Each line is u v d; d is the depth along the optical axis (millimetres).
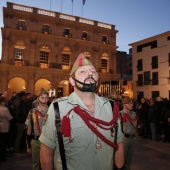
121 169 1647
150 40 28344
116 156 1648
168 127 9055
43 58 27359
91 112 1579
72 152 1438
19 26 26031
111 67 31594
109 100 1772
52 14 28094
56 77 27500
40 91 4352
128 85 31922
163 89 25875
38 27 27078
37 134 3990
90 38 30469
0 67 24422
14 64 25312
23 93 7676
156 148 7965
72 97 1602
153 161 6289
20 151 7227
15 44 25531
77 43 29219
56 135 1509
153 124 9453
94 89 1586
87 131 1462
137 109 12000
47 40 27484
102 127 1501
